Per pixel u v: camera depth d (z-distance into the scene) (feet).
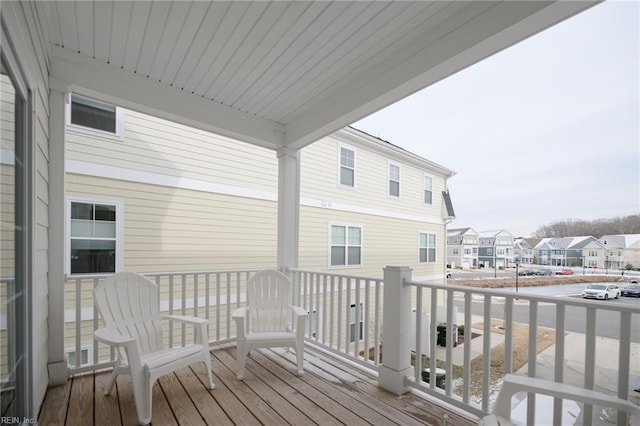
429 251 30.12
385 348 8.05
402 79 7.85
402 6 6.43
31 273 5.69
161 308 15.25
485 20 6.16
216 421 6.48
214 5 6.43
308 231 21.02
